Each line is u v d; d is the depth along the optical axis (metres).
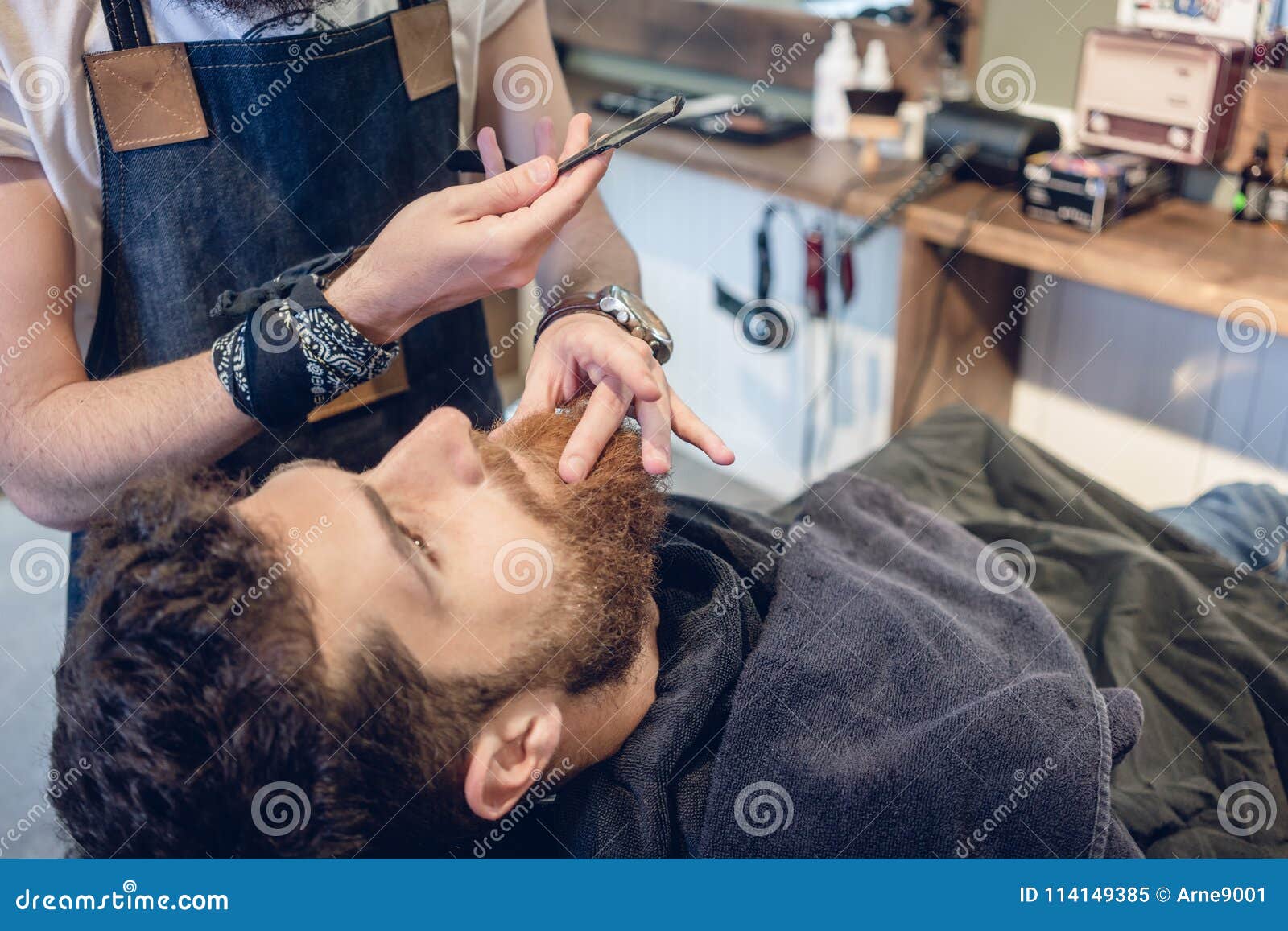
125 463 0.93
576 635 0.87
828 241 2.37
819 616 1.04
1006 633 1.13
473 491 0.88
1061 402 2.31
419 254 0.87
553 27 2.77
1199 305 1.64
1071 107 2.05
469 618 0.84
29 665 2.08
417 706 0.82
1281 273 1.65
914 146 2.14
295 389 0.91
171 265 1.04
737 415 2.79
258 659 0.77
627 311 1.03
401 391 1.21
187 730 0.78
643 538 0.95
